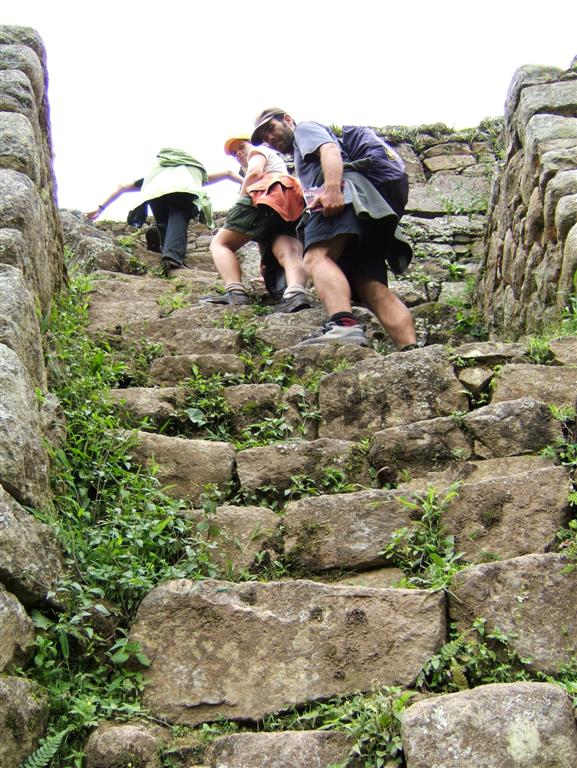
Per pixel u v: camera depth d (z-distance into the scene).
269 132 7.12
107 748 2.70
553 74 6.16
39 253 4.33
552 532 3.38
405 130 9.57
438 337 6.34
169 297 6.63
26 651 2.83
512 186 6.17
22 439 3.14
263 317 6.13
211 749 2.72
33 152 4.53
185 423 4.41
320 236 5.49
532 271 5.44
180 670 2.98
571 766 2.51
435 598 3.03
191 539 3.52
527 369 4.24
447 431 3.93
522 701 2.59
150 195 7.97
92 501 3.66
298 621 3.03
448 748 2.54
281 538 3.55
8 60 5.08
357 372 4.44
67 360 4.57
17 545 2.92
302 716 2.84
